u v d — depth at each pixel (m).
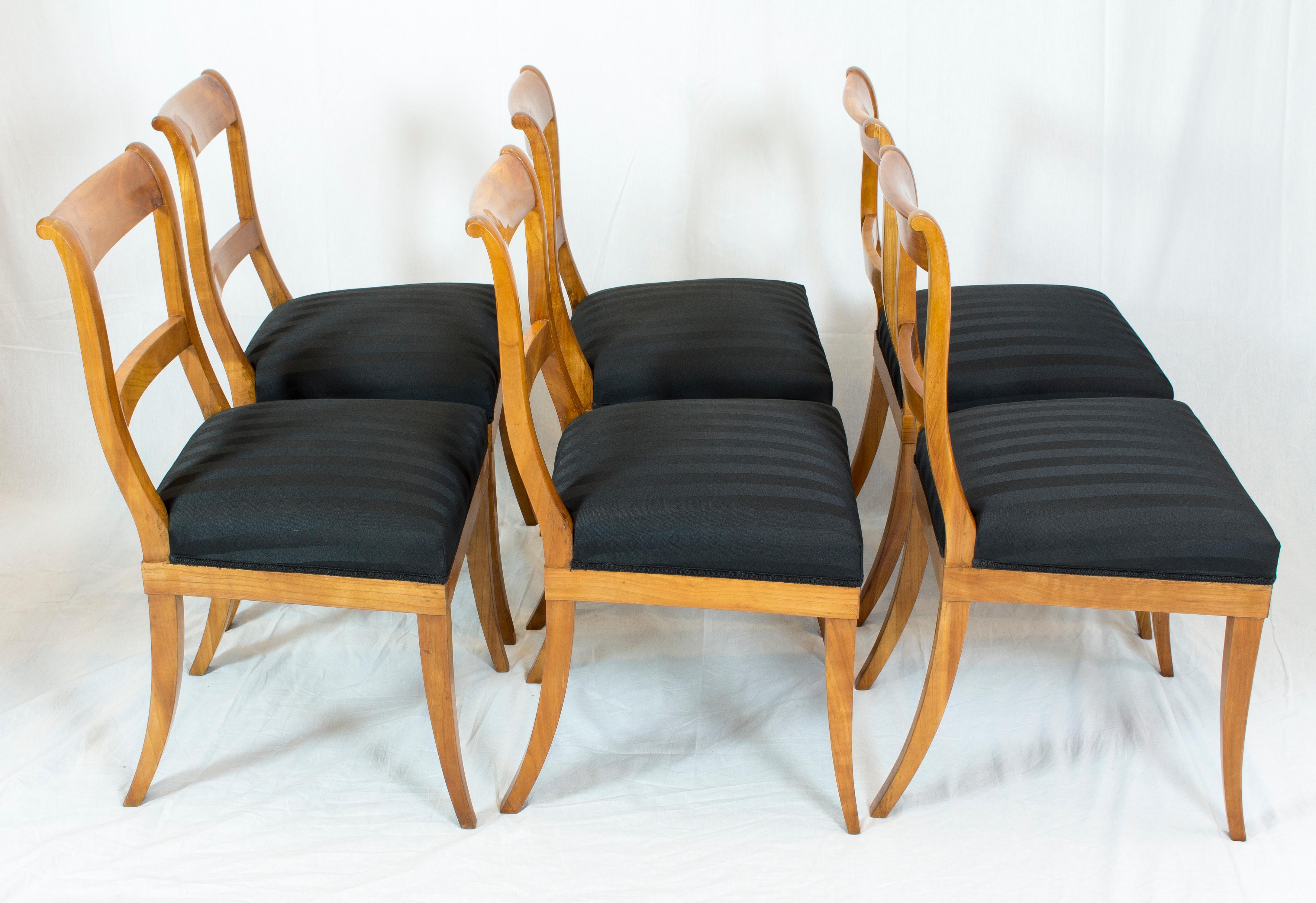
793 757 1.75
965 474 1.49
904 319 1.60
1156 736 1.77
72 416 2.51
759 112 2.25
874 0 2.13
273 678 1.96
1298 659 1.93
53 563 2.29
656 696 1.91
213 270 1.79
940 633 1.47
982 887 1.50
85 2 2.16
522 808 1.65
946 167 2.29
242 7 2.17
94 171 2.33
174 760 1.76
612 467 1.51
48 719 1.84
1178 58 2.15
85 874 1.53
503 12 2.17
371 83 2.24
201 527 1.45
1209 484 1.42
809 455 1.54
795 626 2.10
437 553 1.44
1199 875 1.50
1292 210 2.26
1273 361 2.39
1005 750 1.75
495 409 1.94
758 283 2.18
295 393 1.88
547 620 1.51
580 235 2.40
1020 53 2.17
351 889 1.51
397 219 2.38
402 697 1.91
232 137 1.93
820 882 1.51
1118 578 1.39
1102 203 2.29
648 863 1.55
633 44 2.20
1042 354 1.85
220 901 1.49
